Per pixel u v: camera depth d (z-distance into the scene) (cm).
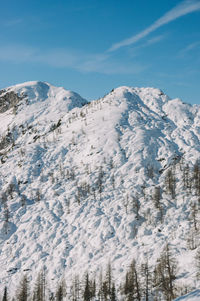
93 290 10219
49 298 10862
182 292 7688
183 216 14938
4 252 14888
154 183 19950
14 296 11712
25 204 18938
